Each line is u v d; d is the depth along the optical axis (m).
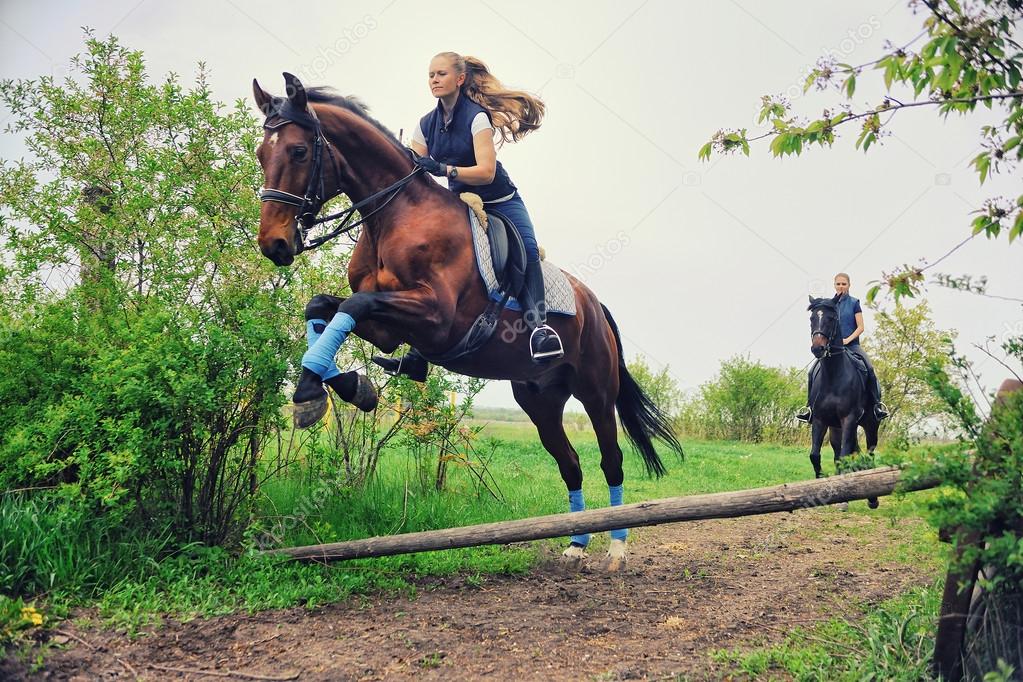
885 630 3.67
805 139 3.36
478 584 4.69
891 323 14.62
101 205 5.52
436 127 4.80
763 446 16.64
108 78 5.68
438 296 4.25
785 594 4.68
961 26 2.78
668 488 9.16
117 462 4.16
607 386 5.69
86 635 3.55
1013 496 2.67
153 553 4.32
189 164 5.36
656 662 3.53
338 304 4.36
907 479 2.90
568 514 4.21
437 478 7.05
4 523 3.96
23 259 5.20
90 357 4.66
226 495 4.79
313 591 4.24
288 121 4.20
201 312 4.86
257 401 4.67
